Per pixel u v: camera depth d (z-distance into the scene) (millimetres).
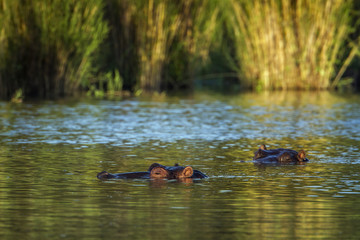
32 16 112000
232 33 136500
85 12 116250
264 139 64312
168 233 30766
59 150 56375
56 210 34844
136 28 128375
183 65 139000
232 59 146375
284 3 128250
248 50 133375
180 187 40656
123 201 36875
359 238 30109
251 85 135500
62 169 47125
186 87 140875
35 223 32344
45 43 113438
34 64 114125
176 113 89125
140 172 44312
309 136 66562
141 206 35719
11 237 30078
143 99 111250
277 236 30359
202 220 32969
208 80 164125
